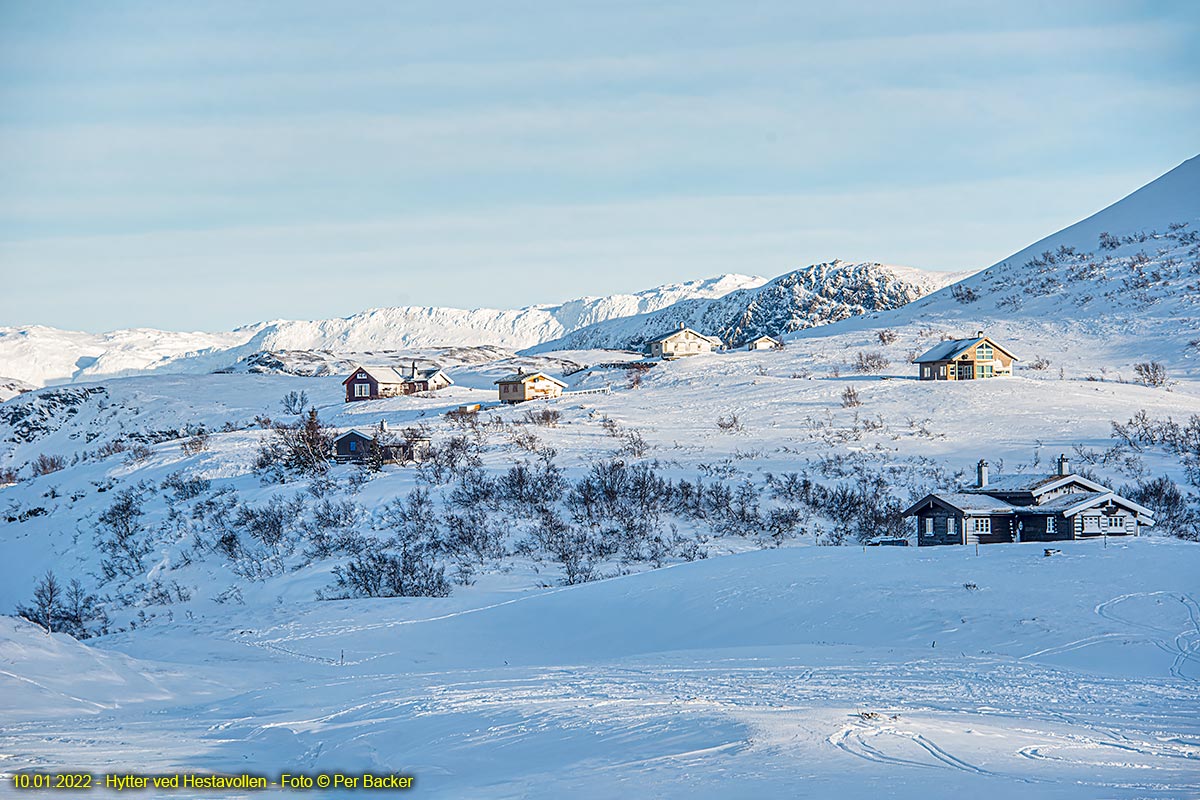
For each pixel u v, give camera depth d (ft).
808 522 200.95
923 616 116.67
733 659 101.60
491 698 77.77
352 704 79.20
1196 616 108.68
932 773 49.49
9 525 238.48
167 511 222.89
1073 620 109.91
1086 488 170.40
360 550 188.34
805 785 47.62
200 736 68.80
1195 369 339.98
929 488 216.74
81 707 83.97
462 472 229.25
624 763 53.57
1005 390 309.42
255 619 146.51
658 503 208.95
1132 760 52.90
